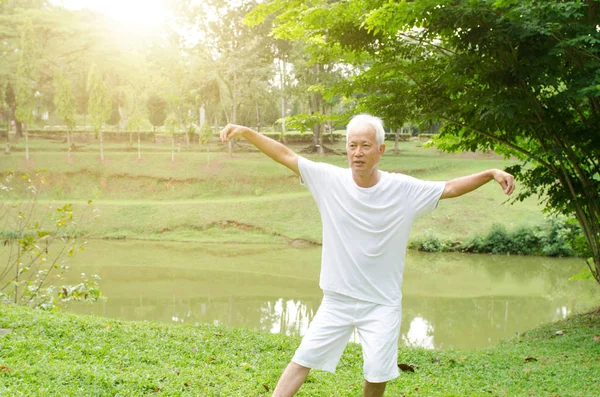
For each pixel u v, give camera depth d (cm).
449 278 2000
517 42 786
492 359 744
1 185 991
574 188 959
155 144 5009
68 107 4147
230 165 4038
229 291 1730
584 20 805
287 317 1360
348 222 329
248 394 455
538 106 875
